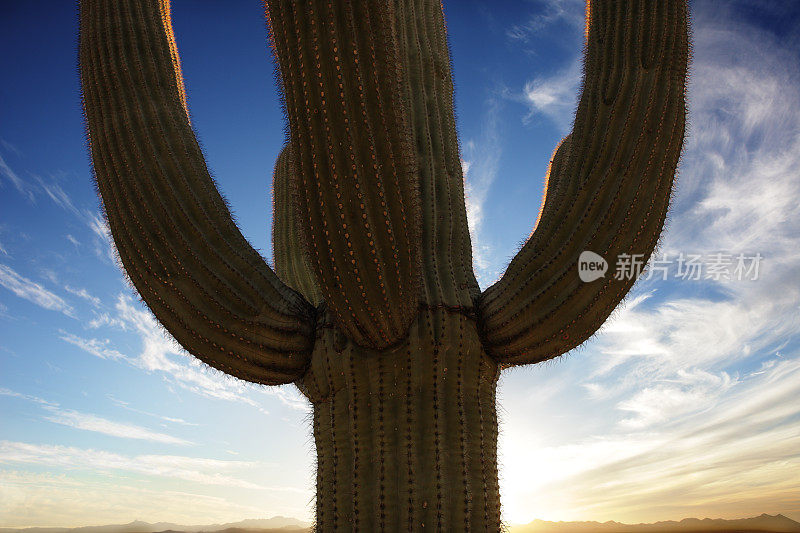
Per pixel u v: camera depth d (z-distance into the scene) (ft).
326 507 14.19
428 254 15.78
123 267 15.76
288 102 12.71
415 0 18.84
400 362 14.43
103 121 16.02
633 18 15.33
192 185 15.61
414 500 13.35
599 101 15.21
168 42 17.83
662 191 14.33
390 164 12.54
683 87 14.98
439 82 18.25
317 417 15.37
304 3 12.08
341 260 12.89
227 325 14.83
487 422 14.82
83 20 17.31
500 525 14.23
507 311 14.71
